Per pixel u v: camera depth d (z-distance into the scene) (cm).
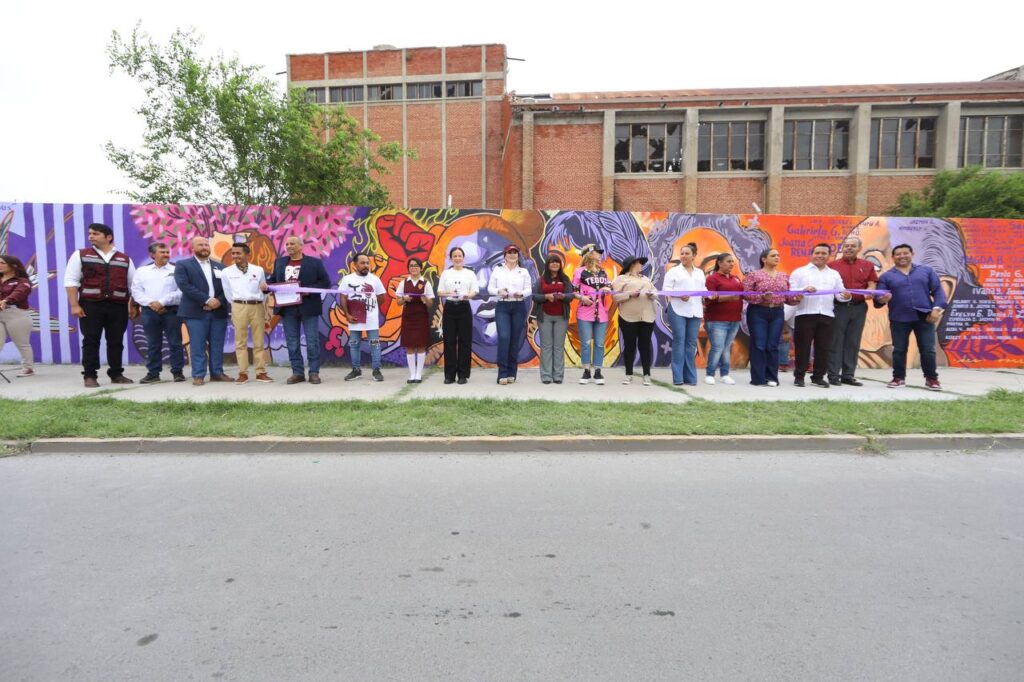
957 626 272
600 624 272
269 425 586
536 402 696
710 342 872
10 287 884
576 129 2850
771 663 244
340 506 414
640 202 2861
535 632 265
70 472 487
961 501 432
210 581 309
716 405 694
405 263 1000
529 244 1003
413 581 311
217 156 1841
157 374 860
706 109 2781
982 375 965
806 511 410
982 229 1048
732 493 445
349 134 2088
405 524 384
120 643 255
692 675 235
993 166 2738
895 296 834
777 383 855
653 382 880
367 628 268
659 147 2878
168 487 452
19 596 294
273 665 241
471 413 640
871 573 322
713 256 1023
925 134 2769
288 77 4269
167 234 998
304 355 1005
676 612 283
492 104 4094
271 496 434
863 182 2736
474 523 386
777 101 2767
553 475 484
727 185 2833
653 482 468
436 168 4144
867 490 453
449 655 248
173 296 844
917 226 1042
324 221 997
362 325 875
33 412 627
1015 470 506
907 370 1028
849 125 2795
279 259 860
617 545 355
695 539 363
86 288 794
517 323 852
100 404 672
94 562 330
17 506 412
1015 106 2695
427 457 531
